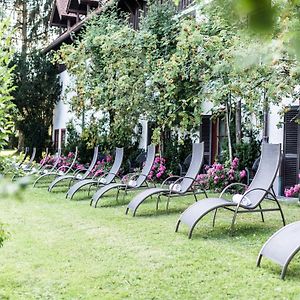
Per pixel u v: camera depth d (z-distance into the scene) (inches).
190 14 447.5
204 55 363.3
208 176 414.6
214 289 156.9
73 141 718.5
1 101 158.7
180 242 223.9
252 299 146.9
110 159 565.0
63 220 288.5
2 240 159.5
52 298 149.8
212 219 283.0
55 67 889.5
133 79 462.6
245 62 48.9
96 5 791.1
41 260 194.2
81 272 177.8
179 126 465.1
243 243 220.7
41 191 446.6
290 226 185.6
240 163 407.5
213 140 504.4
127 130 534.0
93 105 535.8
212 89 379.2
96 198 348.2
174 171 491.5
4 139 162.1
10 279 169.2
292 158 389.1
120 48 466.3
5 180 82.4
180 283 163.6
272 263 185.5
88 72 543.5
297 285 159.5
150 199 380.2
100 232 249.8
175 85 418.0
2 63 169.6
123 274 174.6
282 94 295.3
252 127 432.1
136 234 243.4
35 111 894.4
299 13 36.4
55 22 922.7
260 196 252.2
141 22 506.3
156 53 467.2
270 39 39.4
